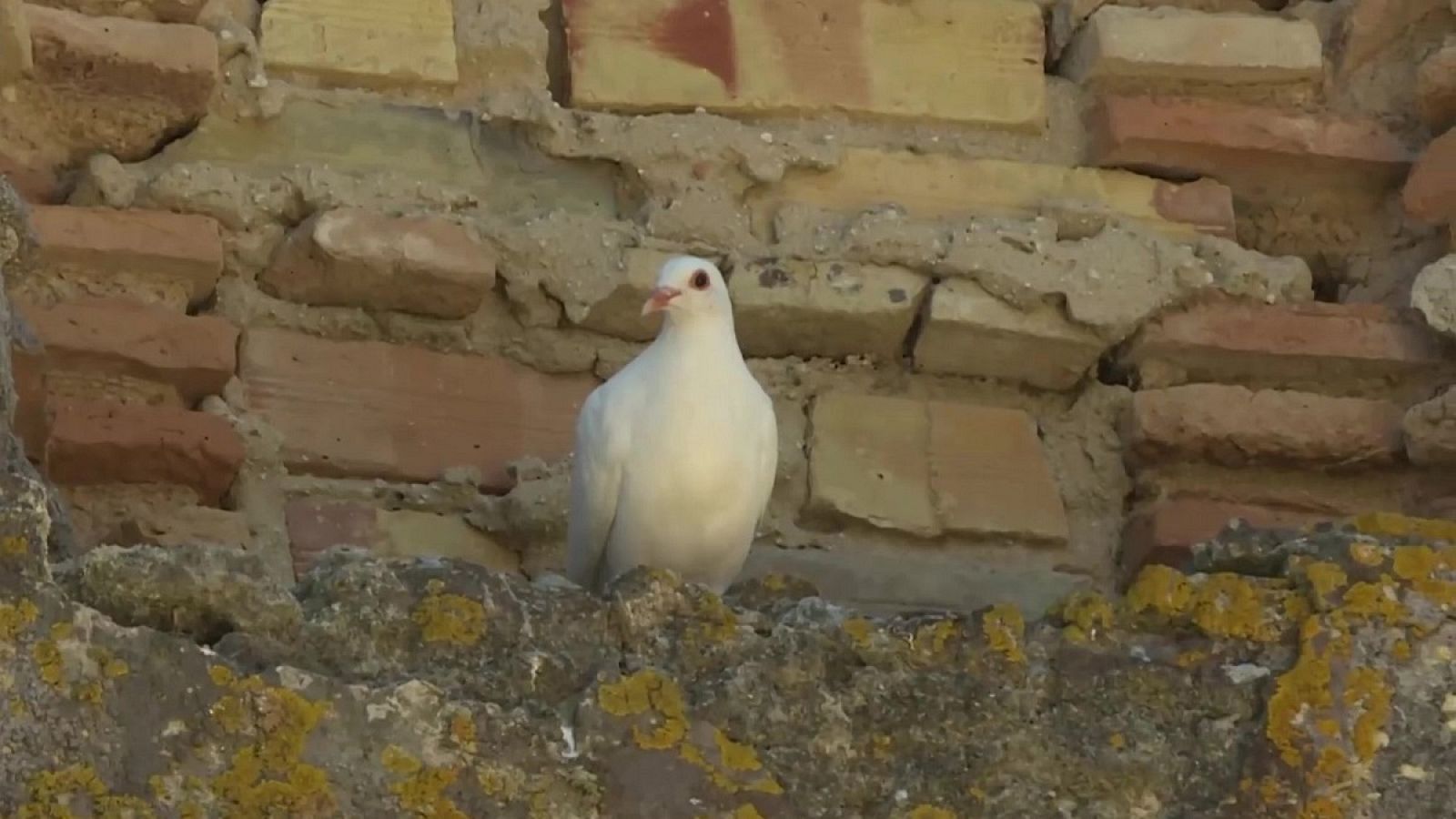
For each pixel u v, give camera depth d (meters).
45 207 8.62
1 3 8.51
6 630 6.15
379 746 6.29
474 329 8.98
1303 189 9.63
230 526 8.44
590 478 7.89
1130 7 9.71
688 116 9.33
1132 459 9.19
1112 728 6.70
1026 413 9.27
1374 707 6.70
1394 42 9.73
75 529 8.10
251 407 8.65
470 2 9.38
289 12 9.16
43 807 6.03
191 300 8.77
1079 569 9.05
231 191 8.80
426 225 8.86
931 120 9.52
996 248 9.20
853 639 6.71
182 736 6.17
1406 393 9.22
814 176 9.35
